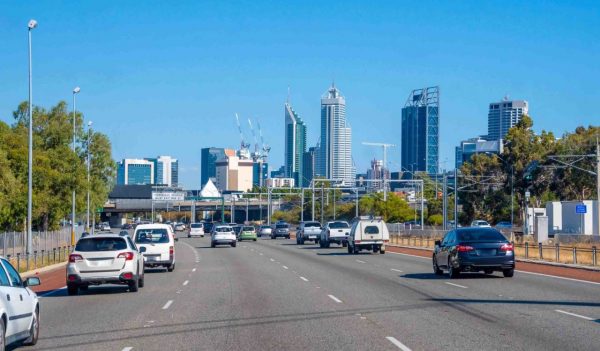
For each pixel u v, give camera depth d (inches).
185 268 1481.3
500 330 580.1
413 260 1690.5
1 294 460.1
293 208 7337.6
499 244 1104.8
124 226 5369.1
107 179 3056.1
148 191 6412.4
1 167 1796.3
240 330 598.5
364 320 649.0
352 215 5423.2
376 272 1285.7
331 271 1322.6
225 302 821.9
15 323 479.5
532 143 3668.8
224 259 1809.8
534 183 3673.7
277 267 1464.1
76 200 2576.3
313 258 1811.0
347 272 1291.8
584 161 3585.1
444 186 3540.8
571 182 3678.6
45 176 2282.2
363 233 2050.9
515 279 1093.1
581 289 925.8
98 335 582.6
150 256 1360.7
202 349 508.4
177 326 628.1
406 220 4977.9
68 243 2923.2
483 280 1082.1
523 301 789.2
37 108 2486.5
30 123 1641.2
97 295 935.0
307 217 6382.9
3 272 495.8
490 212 4121.6
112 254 936.3
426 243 2669.8
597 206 2886.3
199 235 4207.7
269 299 846.5
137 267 980.6
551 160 3604.8
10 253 1946.4
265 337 558.9
